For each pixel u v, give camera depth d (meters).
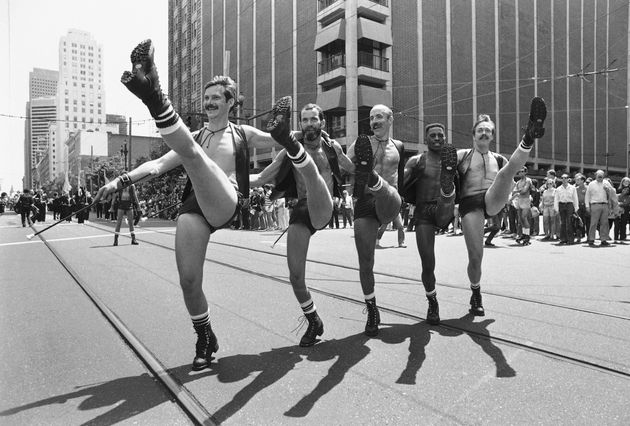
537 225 15.22
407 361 3.57
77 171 93.06
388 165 4.40
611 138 54.75
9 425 2.66
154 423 2.68
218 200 3.18
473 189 4.93
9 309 5.31
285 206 18.59
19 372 3.46
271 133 3.11
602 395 2.94
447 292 6.00
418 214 4.69
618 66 55.72
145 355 3.72
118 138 98.56
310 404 2.86
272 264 8.45
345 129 33.69
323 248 11.30
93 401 2.96
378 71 33.31
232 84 3.63
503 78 41.75
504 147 41.66
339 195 4.29
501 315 4.86
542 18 45.72
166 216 30.77
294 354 3.76
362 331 4.37
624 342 3.94
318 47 34.62
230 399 2.94
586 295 5.79
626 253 10.18
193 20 59.44
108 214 28.30
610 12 54.38
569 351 3.72
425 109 36.03
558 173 43.00
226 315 4.94
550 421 2.61
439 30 37.06
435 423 2.61
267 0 42.53
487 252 10.43
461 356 3.67
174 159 3.49
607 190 11.91
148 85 2.55
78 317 4.97
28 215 20.80
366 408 2.80
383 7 33.56
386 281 6.79
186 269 3.27
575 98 49.72
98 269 7.95
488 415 2.69
